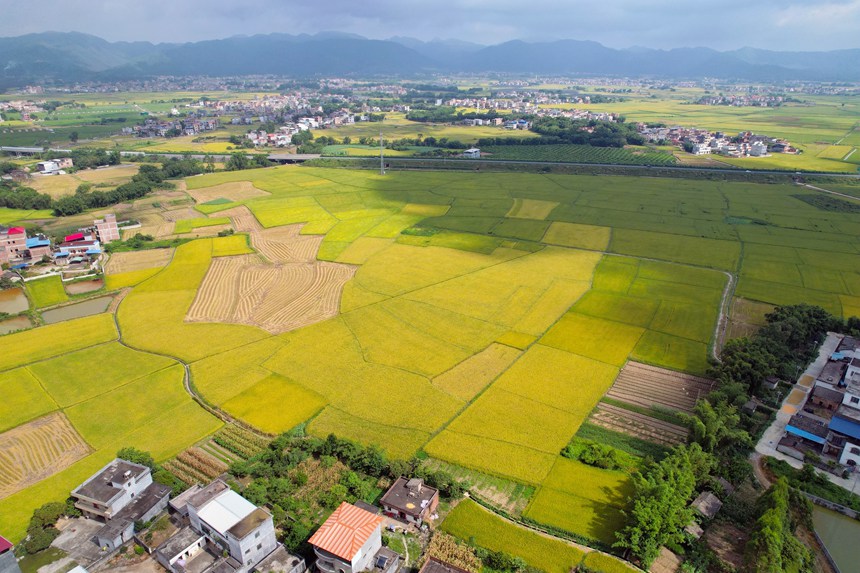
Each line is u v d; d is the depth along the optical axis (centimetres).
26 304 15000
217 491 7406
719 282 15650
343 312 13938
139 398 10475
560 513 7575
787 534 6938
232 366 11500
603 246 18850
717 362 11356
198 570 6744
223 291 15525
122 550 7188
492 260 17538
